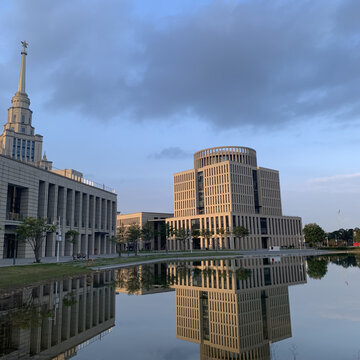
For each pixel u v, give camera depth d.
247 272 42.28
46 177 68.69
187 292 27.20
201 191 168.00
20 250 60.25
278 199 175.12
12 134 141.38
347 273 39.84
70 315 18.38
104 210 98.75
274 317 18.97
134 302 23.23
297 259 69.56
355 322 17.50
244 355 12.98
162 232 132.50
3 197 56.25
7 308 19.75
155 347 13.84
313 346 13.84
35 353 12.42
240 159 173.38
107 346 13.80
